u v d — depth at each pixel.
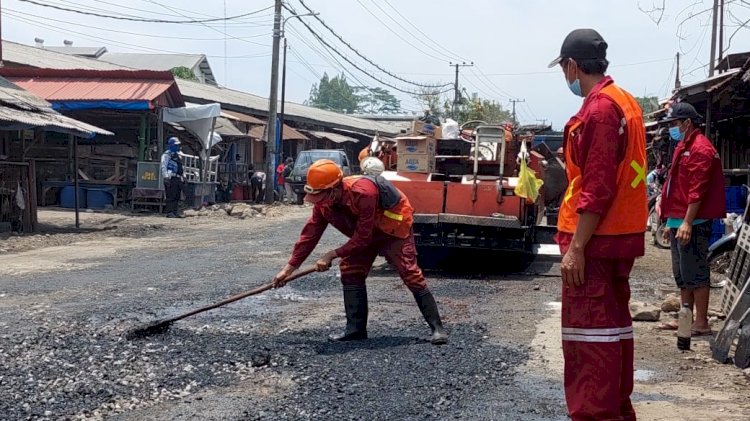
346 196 6.11
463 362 5.77
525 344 6.41
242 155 31.61
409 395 4.95
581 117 3.39
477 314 7.73
